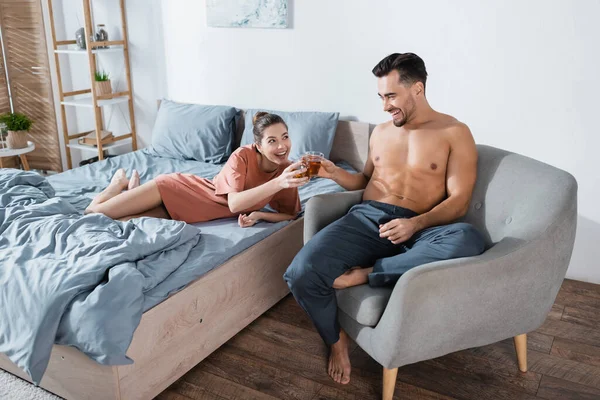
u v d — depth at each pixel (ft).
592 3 8.38
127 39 13.14
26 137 13.20
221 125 11.51
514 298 5.92
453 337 5.87
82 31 13.02
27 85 13.76
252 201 7.57
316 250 6.46
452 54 9.68
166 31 12.59
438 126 6.95
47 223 6.97
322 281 6.33
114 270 5.90
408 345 5.71
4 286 5.99
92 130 14.34
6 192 8.03
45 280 5.87
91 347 5.52
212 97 12.55
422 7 9.75
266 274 8.01
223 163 11.45
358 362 7.23
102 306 5.62
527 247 5.85
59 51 12.87
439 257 6.04
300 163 7.14
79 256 6.27
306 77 11.30
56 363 6.21
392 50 10.26
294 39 11.19
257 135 7.81
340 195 7.46
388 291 6.12
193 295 6.60
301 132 10.79
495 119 9.59
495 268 5.70
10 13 13.33
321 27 10.85
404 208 6.96
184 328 6.57
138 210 8.19
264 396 6.57
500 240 6.49
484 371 7.04
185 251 6.85
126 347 5.57
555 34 8.75
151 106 13.41
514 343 6.97
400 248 6.86
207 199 8.19
